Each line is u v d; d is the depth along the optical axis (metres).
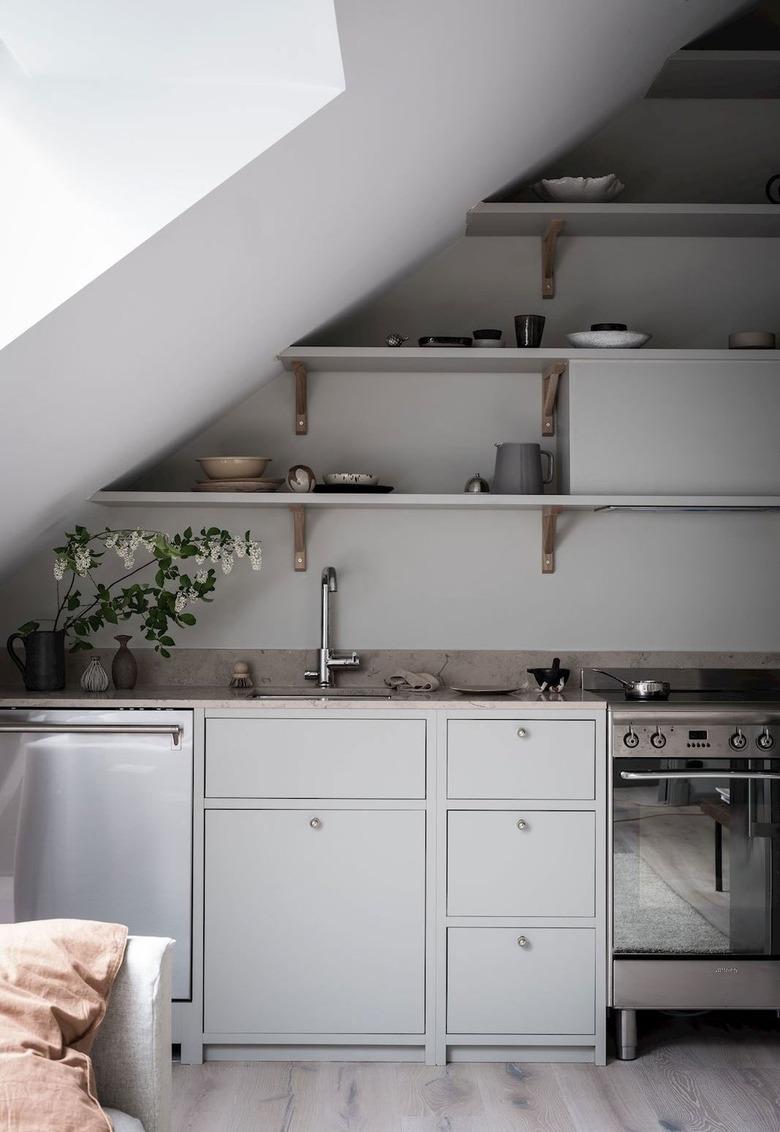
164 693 3.48
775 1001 3.18
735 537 3.81
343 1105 2.89
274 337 3.27
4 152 1.93
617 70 3.09
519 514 3.81
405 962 3.19
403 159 2.42
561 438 3.74
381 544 3.80
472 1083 3.04
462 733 3.20
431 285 3.82
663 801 3.19
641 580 3.80
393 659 3.79
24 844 3.21
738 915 3.18
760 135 3.84
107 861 3.20
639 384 3.57
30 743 3.22
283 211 2.25
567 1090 2.99
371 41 1.76
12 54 1.88
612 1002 3.18
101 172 1.94
